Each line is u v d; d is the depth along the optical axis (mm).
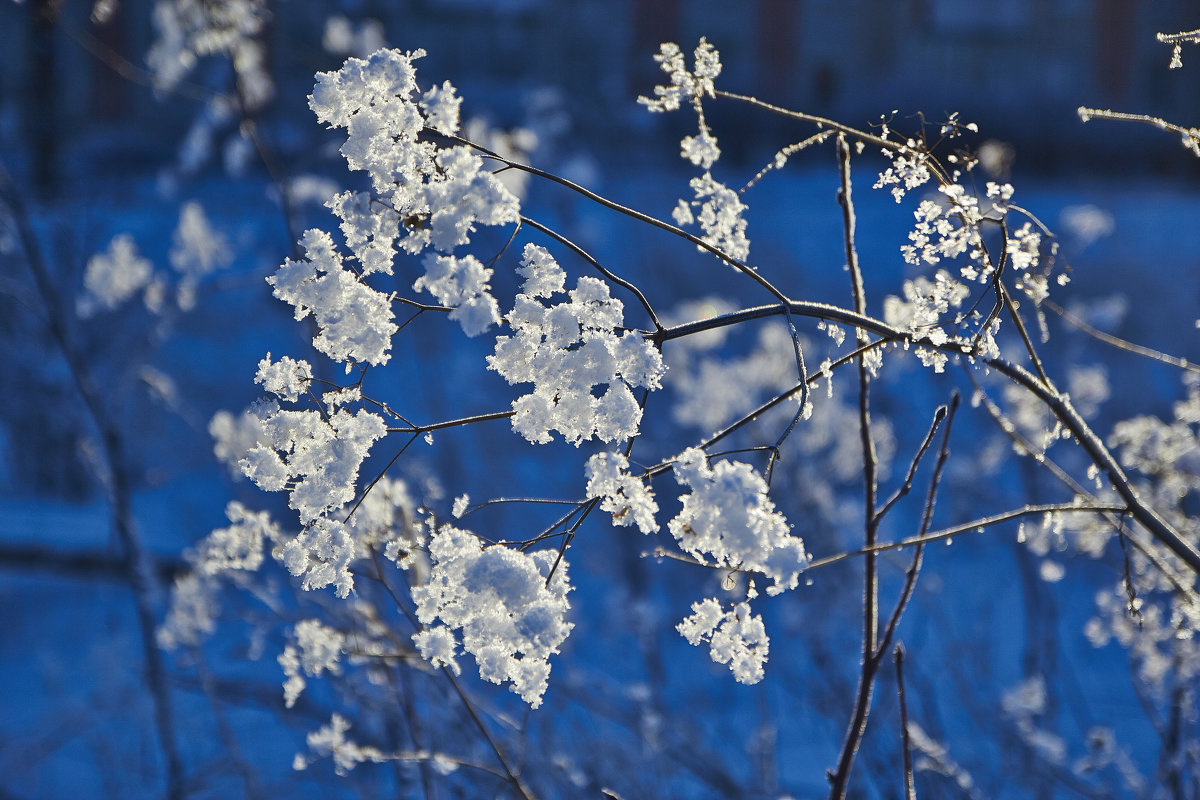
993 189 1399
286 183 3461
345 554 1228
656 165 12656
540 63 17766
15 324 5828
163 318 4797
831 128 1450
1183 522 2146
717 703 4441
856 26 20016
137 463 6934
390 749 2686
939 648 4062
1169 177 15305
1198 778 2320
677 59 1452
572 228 7258
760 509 1040
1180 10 17672
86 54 12719
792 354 4742
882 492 6062
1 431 7086
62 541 6629
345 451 1213
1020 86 18641
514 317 1191
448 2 17062
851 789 2564
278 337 9016
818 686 3748
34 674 5512
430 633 1223
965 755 3223
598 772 3090
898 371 5477
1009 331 4559
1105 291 10773
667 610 5465
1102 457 1424
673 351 4777
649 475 1186
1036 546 2410
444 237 1129
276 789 3490
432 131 1200
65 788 4523
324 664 1972
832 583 4316
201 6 3523
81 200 5547
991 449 4641
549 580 1207
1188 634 1910
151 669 3664
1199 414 2152
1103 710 4125
